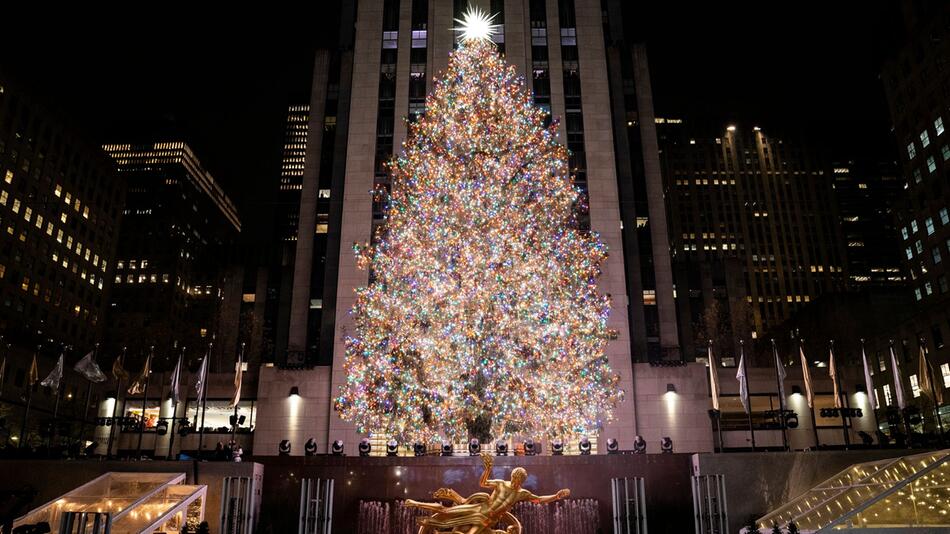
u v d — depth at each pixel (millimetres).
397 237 48531
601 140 61875
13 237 98688
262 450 52969
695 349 91438
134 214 174125
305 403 53875
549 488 31672
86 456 34750
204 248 174000
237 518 29312
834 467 30750
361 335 47656
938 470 23750
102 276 123812
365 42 65250
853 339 90625
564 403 41062
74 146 116125
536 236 45000
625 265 60688
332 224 60312
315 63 66312
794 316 107125
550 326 41375
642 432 52938
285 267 69688
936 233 88625
